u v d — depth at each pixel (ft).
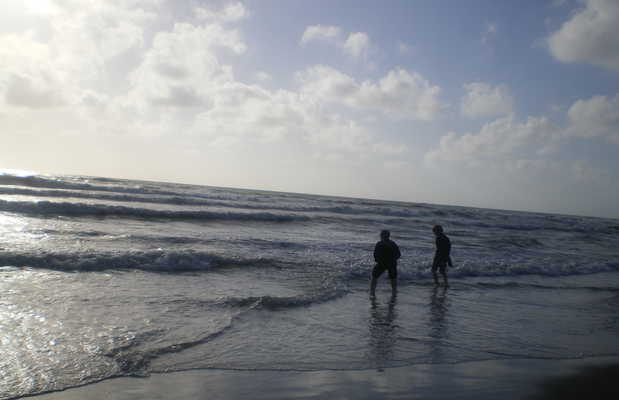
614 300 28.53
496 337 17.97
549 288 31.40
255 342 15.33
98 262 26.53
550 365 14.79
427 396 11.44
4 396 10.05
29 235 36.17
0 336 13.82
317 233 61.00
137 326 15.99
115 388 10.93
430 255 42.73
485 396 11.64
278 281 26.66
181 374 12.13
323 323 18.40
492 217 157.69
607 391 12.70
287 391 11.34
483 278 33.65
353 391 11.56
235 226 62.64
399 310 21.75
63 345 13.53
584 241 89.56
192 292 22.07
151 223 57.41
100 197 83.10
